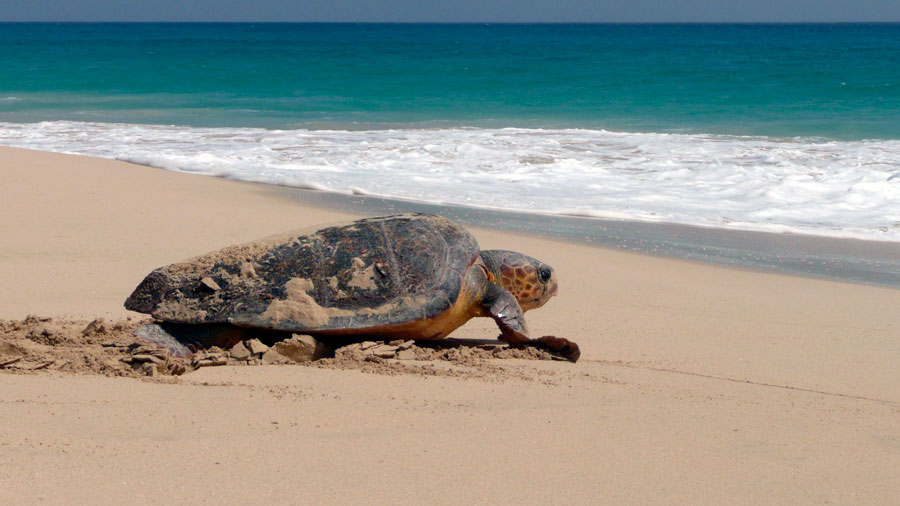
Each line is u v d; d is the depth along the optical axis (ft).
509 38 385.91
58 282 24.94
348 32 549.95
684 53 209.87
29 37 378.94
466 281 18.47
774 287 28.30
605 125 76.64
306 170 50.90
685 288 27.73
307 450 12.17
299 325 17.56
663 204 42.19
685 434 13.69
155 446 12.00
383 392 15.39
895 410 16.10
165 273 18.84
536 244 33.53
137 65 162.30
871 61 163.22
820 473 12.17
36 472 10.81
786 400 16.55
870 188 43.75
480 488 11.11
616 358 19.71
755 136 67.41
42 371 16.02
